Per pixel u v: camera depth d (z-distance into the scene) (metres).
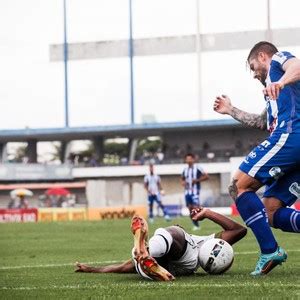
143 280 15.57
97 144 149.12
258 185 16.19
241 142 141.38
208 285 14.20
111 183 133.00
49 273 19.09
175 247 15.73
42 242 38.38
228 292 13.16
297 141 15.71
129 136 148.62
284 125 15.80
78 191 140.12
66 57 139.12
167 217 71.12
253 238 36.25
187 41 140.38
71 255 28.62
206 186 135.12
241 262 21.14
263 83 16.61
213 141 142.62
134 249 15.38
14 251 31.89
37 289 14.65
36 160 151.12
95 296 13.13
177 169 137.50
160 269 15.20
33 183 142.75
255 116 17.67
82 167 141.25
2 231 51.66
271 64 16.09
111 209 98.25
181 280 15.31
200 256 16.22
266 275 16.09
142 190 134.38
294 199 16.55
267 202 16.59
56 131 141.00
